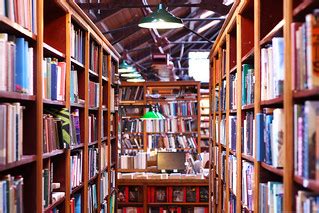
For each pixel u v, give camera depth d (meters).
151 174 7.97
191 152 10.61
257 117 3.07
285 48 2.37
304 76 2.13
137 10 8.61
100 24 8.41
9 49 2.71
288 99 2.33
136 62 14.43
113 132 7.26
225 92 5.43
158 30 11.13
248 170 3.69
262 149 3.04
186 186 7.72
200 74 16.56
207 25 12.20
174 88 11.23
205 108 13.54
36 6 3.24
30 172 3.22
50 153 3.54
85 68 4.93
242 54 4.04
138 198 7.74
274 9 3.29
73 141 4.35
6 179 2.66
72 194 4.49
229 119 4.90
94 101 5.55
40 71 3.25
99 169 5.80
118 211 7.73
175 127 10.74
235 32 4.96
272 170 2.77
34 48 3.23
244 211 3.91
